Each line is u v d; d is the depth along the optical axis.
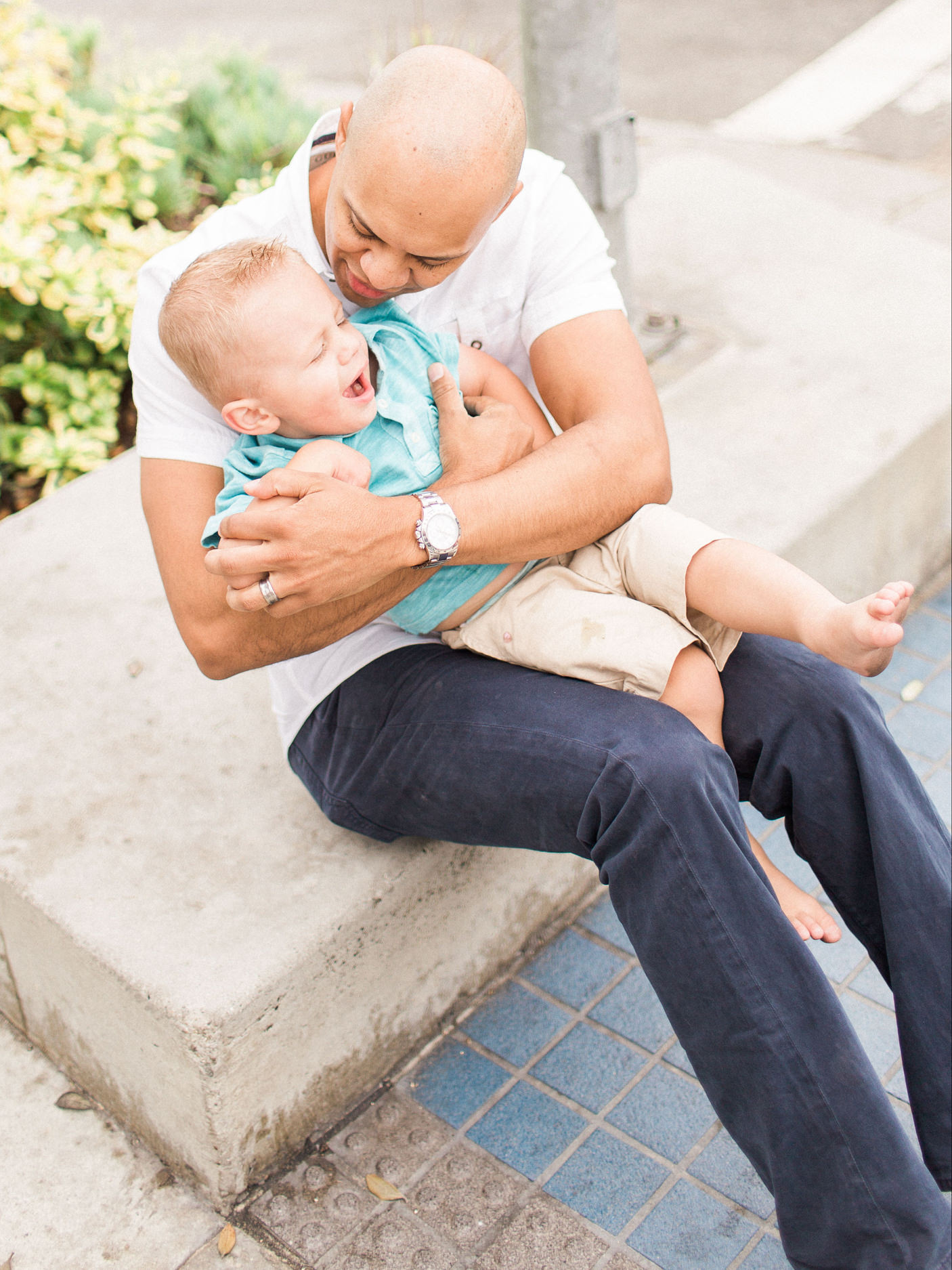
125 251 3.64
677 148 5.94
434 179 1.42
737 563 1.60
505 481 1.63
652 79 6.93
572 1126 1.97
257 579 1.50
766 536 2.61
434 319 1.83
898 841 1.55
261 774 2.15
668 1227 1.81
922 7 7.40
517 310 1.84
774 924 1.43
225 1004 1.72
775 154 5.77
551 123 3.05
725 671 1.68
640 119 6.40
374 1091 2.05
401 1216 1.85
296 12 8.70
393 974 2.00
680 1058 2.07
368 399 1.60
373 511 1.52
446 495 1.59
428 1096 2.04
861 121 6.03
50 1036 2.10
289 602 1.52
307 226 1.68
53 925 1.87
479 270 1.80
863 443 2.90
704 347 3.37
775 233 3.91
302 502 1.47
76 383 3.49
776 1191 1.49
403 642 1.80
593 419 1.75
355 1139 1.97
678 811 1.42
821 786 1.62
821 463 2.84
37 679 2.41
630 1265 1.77
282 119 4.47
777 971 1.42
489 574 1.72
